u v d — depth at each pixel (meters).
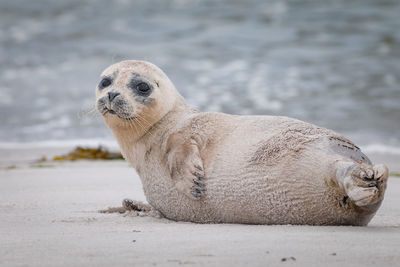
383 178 17.70
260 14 126.56
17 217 24.05
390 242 17.20
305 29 114.12
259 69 91.88
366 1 130.00
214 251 16.11
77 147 51.47
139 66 24.86
